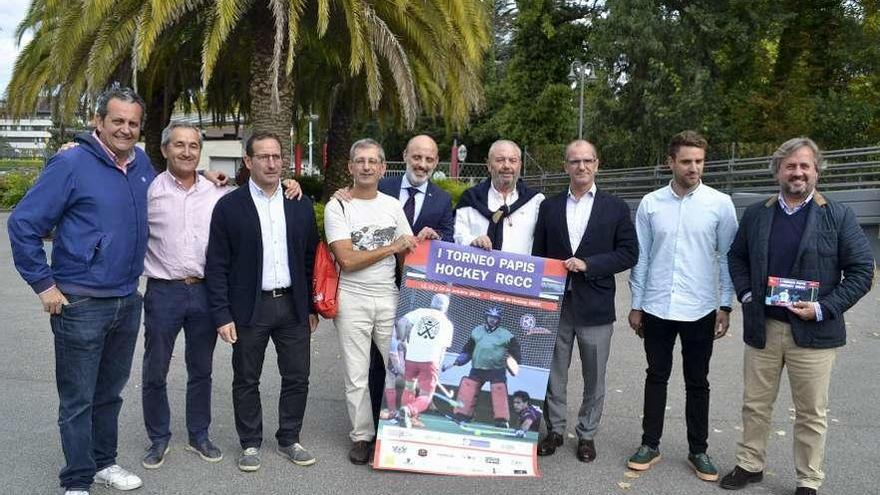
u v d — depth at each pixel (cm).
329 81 1639
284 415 436
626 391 581
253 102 1165
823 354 379
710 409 540
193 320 423
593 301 437
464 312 438
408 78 1076
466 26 1130
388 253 425
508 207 461
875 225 1243
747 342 398
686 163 414
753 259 392
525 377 435
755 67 2366
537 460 443
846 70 2294
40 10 1395
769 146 2052
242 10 1034
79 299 351
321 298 427
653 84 2155
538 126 2775
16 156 8706
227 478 409
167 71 1527
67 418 359
